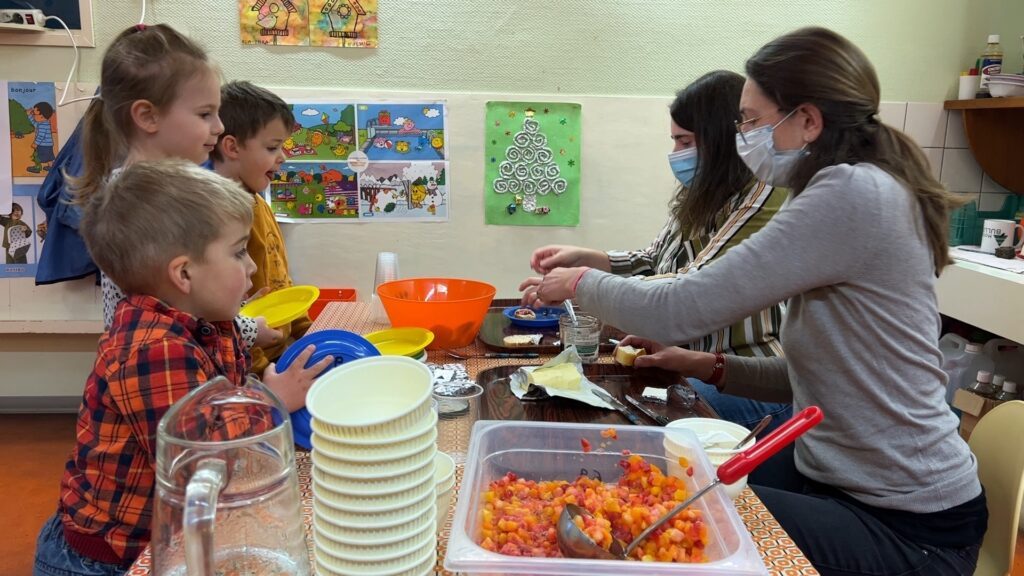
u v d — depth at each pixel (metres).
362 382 0.81
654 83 2.89
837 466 1.21
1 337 2.91
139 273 1.05
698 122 1.79
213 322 1.14
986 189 2.99
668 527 0.89
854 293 1.18
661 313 1.29
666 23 2.84
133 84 1.52
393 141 2.86
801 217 1.17
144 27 1.58
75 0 2.65
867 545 1.14
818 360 1.23
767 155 1.32
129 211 1.03
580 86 2.88
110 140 1.60
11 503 2.40
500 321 1.99
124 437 1.03
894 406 1.17
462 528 0.81
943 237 1.22
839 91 1.20
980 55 2.90
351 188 2.87
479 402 1.35
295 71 2.79
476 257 2.98
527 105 2.87
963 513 1.16
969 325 2.80
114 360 0.99
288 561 0.72
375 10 2.77
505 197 2.93
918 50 2.89
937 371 1.20
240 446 0.70
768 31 2.86
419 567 0.75
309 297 1.93
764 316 1.82
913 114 2.93
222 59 2.76
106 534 1.07
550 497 0.97
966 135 2.90
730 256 1.24
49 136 2.72
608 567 0.76
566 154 2.92
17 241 2.77
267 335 1.62
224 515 0.71
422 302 1.65
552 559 0.77
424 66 2.83
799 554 0.92
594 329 1.68
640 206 2.98
